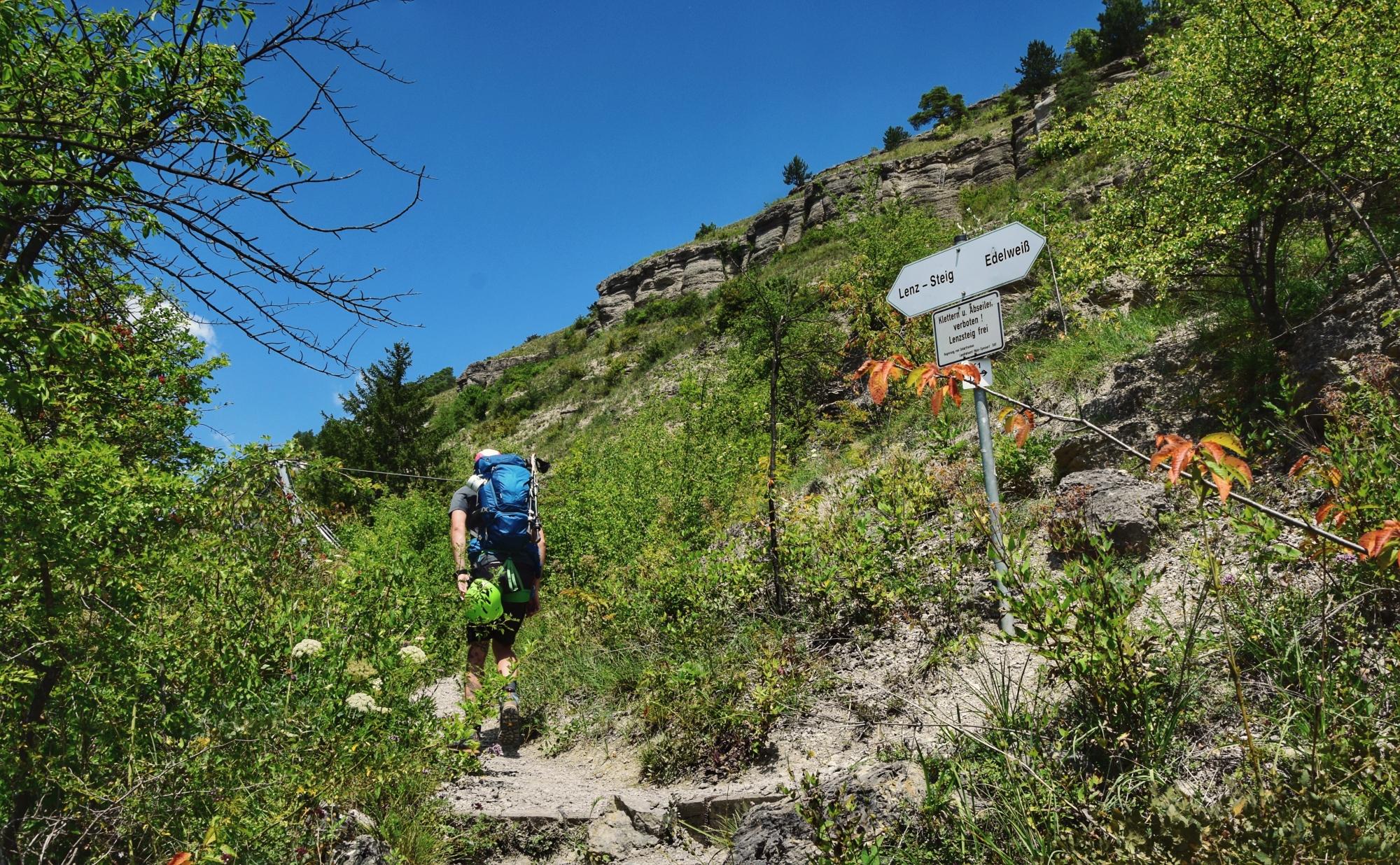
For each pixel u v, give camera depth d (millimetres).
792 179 79312
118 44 3377
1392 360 4289
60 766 2688
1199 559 2947
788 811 2752
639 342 49000
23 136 2861
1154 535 4078
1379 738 2121
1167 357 6047
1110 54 48688
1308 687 2492
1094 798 2318
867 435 9945
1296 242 6922
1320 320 5059
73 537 2711
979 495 4270
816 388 12422
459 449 30062
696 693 4031
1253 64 5051
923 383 2195
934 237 15445
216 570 3270
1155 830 1912
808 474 9148
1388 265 2162
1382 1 4836
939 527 4848
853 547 4555
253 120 3506
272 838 2672
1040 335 9820
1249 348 5285
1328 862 1706
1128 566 3963
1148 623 2818
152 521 3078
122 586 2906
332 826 2916
